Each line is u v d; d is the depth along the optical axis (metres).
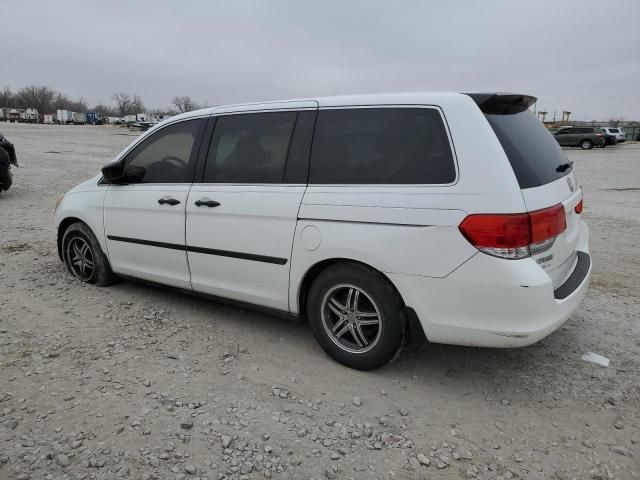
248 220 3.81
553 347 3.98
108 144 32.66
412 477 2.61
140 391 3.31
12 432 2.85
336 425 3.01
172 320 4.43
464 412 3.15
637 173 18.61
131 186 4.67
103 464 2.63
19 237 7.25
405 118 3.31
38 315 4.47
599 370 3.64
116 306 4.71
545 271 3.12
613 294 5.20
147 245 4.55
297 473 2.62
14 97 132.38
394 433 2.94
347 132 3.51
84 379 3.43
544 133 3.72
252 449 2.78
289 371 3.60
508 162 3.00
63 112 105.12
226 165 4.06
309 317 3.72
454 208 3.01
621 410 3.17
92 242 5.05
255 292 3.93
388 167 3.30
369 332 3.53
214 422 3.00
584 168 20.83
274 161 3.79
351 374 3.56
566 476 2.62
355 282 3.40
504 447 2.84
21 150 25.05
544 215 3.02
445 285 3.07
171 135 4.46
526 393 3.35
